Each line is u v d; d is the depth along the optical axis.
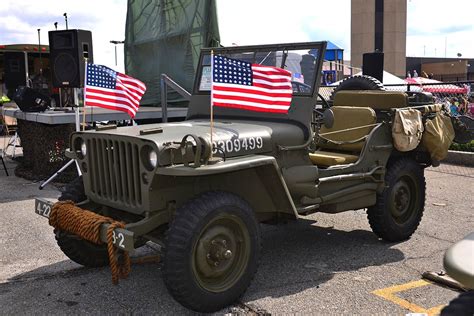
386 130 4.89
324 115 4.12
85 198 4.17
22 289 3.98
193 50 9.88
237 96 3.71
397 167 4.99
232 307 3.59
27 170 9.13
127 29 11.84
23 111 8.67
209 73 4.87
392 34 46.94
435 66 46.94
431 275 4.12
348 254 4.77
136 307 3.63
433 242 5.13
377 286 4.00
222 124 4.14
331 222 5.89
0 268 4.45
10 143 11.12
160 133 3.59
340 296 3.80
